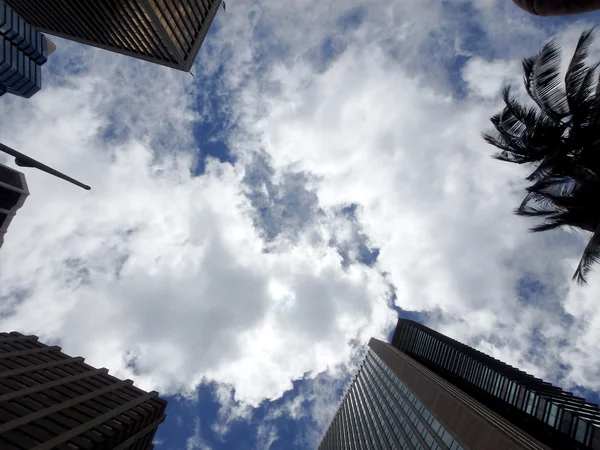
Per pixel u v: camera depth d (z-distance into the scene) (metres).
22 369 41.25
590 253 14.59
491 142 16.88
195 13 69.69
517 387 55.84
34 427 32.16
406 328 120.38
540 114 14.66
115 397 45.03
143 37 69.12
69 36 80.88
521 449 31.50
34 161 11.90
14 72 73.25
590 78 13.09
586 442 39.06
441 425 47.72
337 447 103.50
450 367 83.44
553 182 15.36
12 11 68.06
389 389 77.69
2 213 69.75
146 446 47.81
